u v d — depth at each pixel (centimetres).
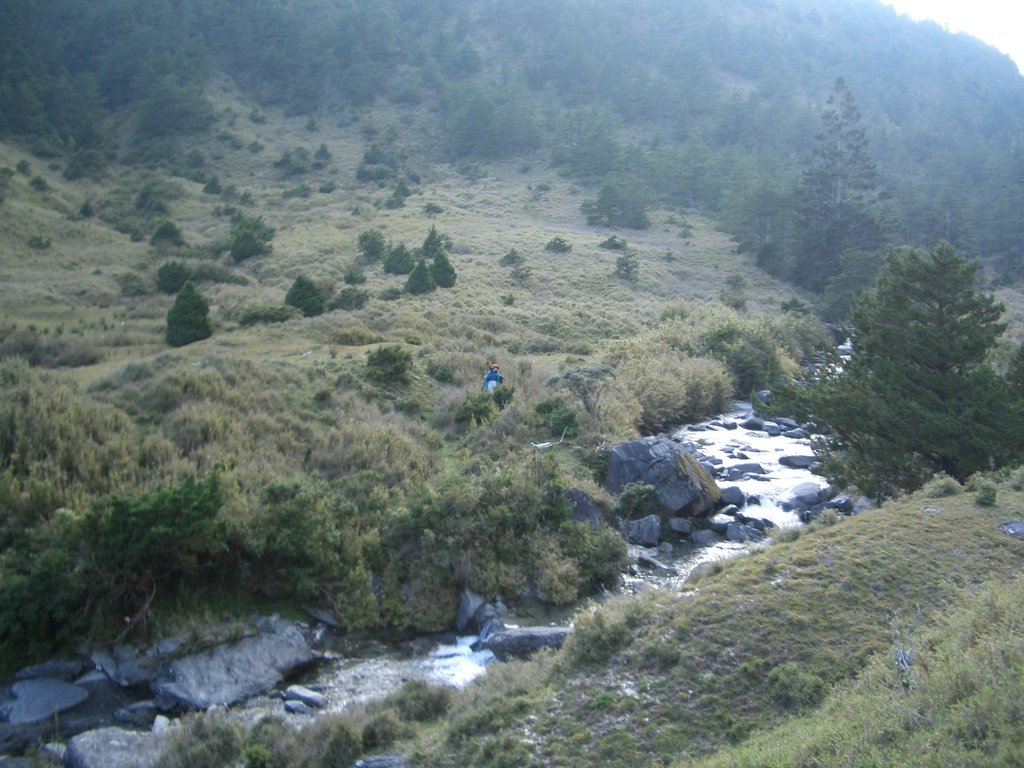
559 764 912
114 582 1427
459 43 15662
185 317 3550
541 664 1197
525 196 9325
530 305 5081
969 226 8050
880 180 10700
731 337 4200
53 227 6756
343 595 1597
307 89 13212
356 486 1922
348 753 1021
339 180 10062
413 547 1738
